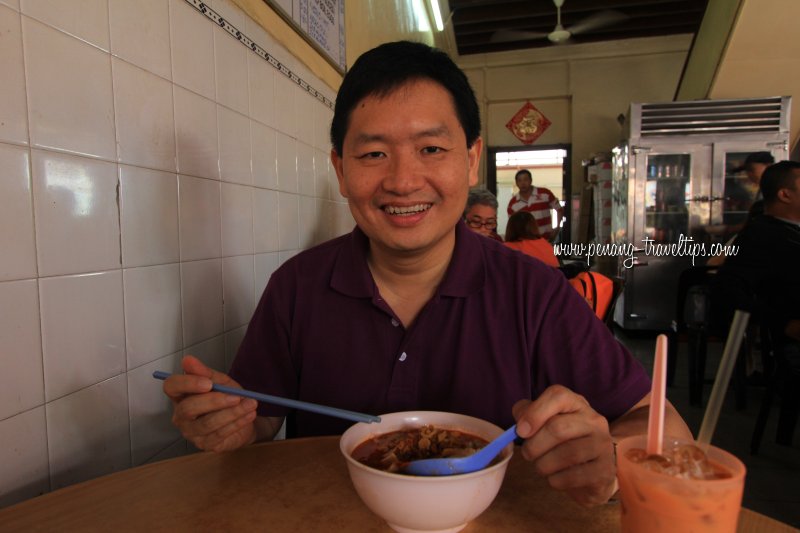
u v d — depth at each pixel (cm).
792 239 262
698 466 52
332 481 79
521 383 101
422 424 79
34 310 85
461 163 92
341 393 104
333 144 100
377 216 91
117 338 104
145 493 76
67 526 68
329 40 232
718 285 281
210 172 138
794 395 262
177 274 124
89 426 97
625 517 53
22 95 82
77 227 94
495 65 718
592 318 104
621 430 86
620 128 687
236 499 74
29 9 83
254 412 77
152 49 113
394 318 103
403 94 85
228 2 146
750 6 426
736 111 483
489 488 61
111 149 102
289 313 112
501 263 108
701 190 496
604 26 644
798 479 233
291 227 195
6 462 81
